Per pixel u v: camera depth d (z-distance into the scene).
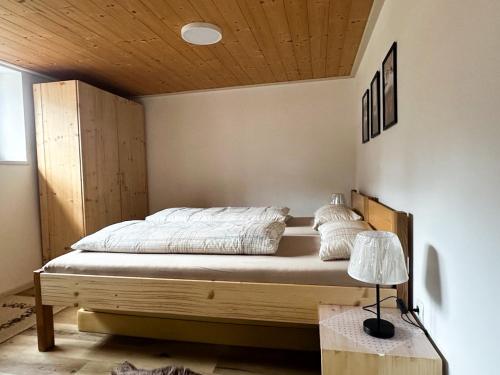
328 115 3.87
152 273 1.80
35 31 2.36
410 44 1.51
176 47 2.73
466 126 0.96
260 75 3.59
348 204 3.86
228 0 2.01
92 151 3.28
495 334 0.82
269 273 1.67
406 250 1.52
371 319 1.35
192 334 1.97
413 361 1.11
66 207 3.17
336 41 2.70
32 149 3.19
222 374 1.71
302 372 1.72
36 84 3.16
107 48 2.71
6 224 2.94
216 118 4.18
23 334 2.17
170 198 4.37
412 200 1.50
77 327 2.22
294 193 4.02
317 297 1.60
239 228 2.09
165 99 4.30
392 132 1.89
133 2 1.99
